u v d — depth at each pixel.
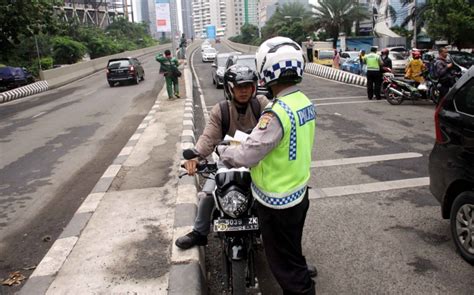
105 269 3.76
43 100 20.81
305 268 2.84
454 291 3.55
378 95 14.77
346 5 51.25
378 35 51.41
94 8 74.94
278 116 2.55
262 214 2.76
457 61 16.86
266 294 3.62
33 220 5.68
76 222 4.75
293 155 2.63
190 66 38.44
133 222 4.71
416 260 4.04
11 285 4.07
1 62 35.03
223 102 3.55
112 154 8.96
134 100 17.84
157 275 3.63
